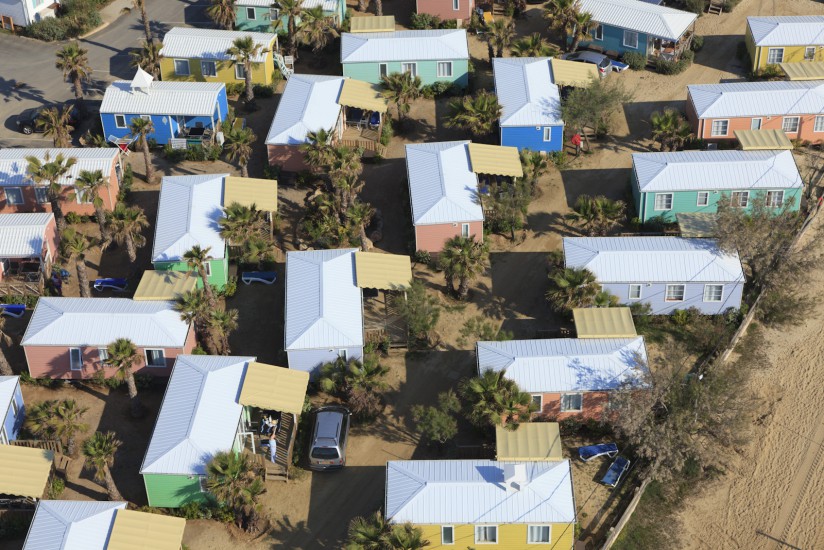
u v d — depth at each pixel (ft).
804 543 193.26
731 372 225.35
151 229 263.49
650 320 236.63
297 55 327.26
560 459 193.88
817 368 228.43
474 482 188.14
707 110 283.79
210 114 286.25
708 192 256.32
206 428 198.80
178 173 282.36
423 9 337.31
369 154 285.02
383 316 235.81
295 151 273.13
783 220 242.17
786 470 207.31
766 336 236.63
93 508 185.78
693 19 321.32
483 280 249.55
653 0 338.13
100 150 271.49
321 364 220.23
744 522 197.88
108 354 218.79
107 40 340.18
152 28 344.90
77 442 210.38
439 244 252.42
